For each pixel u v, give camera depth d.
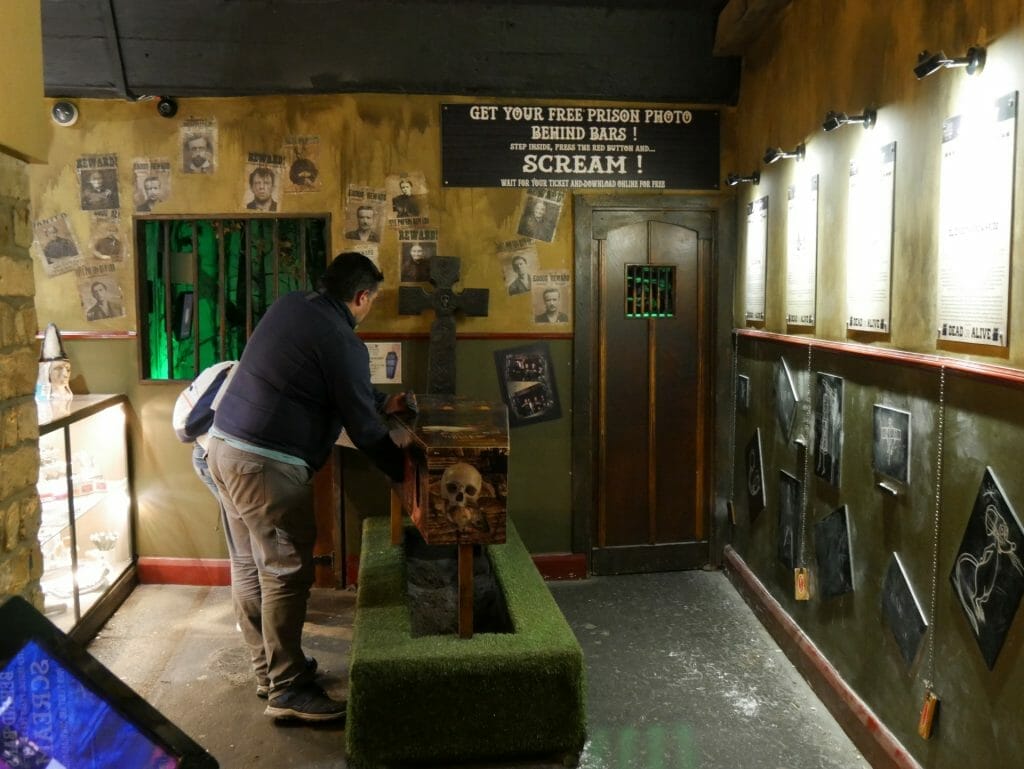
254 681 3.20
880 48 2.64
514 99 4.06
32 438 1.77
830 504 3.04
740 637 3.60
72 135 3.95
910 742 2.44
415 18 3.77
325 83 3.88
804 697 3.08
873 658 2.69
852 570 2.85
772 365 3.66
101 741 1.09
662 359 4.30
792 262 3.41
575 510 4.27
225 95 3.91
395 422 3.05
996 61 2.02
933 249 2.32
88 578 3.68
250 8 3.69
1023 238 1.91
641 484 4.34
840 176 2.94
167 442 4.11
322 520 4.14
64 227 3.99
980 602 2.08
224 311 4.15
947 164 2.24
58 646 1.14
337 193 4.03
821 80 3.11
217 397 2.97
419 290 3.97
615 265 4.21
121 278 4.02
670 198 4.18
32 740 1.08
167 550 4.17
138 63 3.74
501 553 3.50
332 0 3.71
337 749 2.74
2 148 1.62
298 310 2.75
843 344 2.88
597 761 2.66
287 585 2.77
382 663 2.47
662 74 4.01
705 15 3.89
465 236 4.11
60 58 3.70
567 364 4.22
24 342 1.74
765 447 3.77
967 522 2.15
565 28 3.85
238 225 4.25
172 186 3.98
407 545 3.67
